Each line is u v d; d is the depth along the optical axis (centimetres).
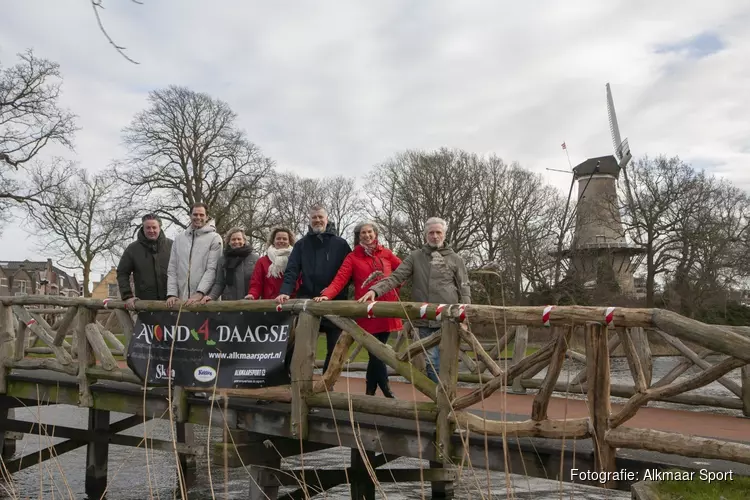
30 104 2397
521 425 389
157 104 3011
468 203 3694
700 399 607
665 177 3388
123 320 647
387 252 563
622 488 363
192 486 831
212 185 3106
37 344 1400
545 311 371
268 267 593
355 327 477
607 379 357
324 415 503
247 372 535
